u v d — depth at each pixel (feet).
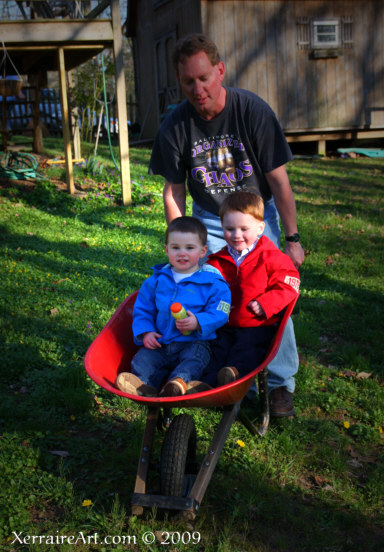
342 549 8.93
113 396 13.42
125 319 10.60
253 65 52.19
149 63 66.18
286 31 52.37
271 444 11.67
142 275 21.75
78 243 25.34
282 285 10.34
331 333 17.79
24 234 25.79
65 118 31.99
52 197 31.22
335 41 53.52
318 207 34.71
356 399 13.78
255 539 9.02
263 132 10.81
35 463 10.59
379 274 22.86
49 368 14.32
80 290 19.60
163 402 8.04
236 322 10.51
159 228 28.91
